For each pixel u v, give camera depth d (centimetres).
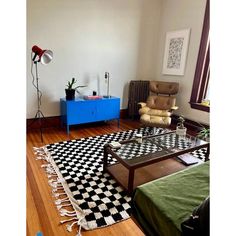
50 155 262
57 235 144
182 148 218
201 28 350
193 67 373
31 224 152
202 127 365
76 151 277
